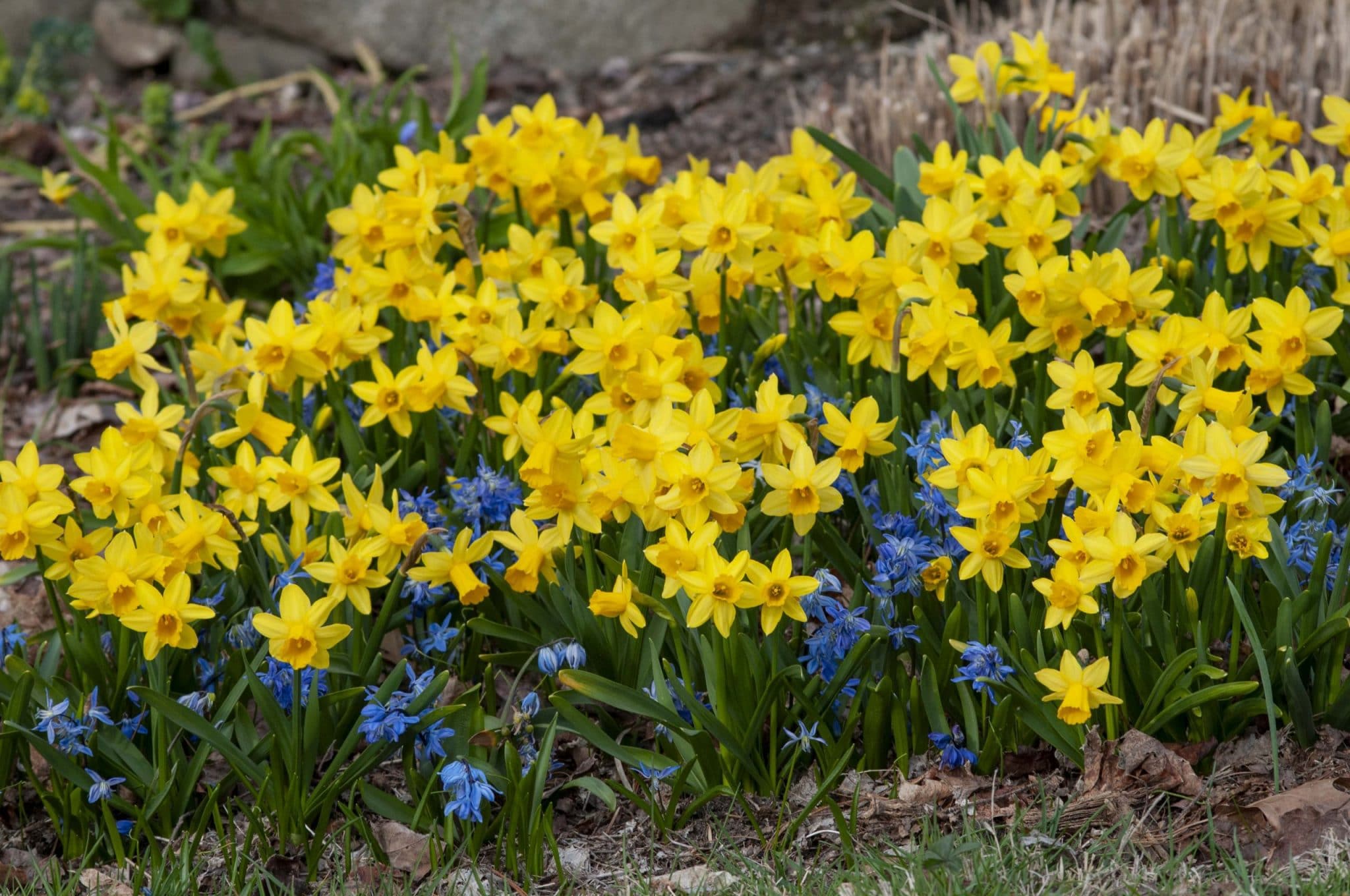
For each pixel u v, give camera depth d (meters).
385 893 2.97
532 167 4.29
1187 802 3.04
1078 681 2.89
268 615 2.91
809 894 2.86
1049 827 3.02
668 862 3.11
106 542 3.11
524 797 3.06
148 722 3.28
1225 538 2.95
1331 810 2.91
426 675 3.15
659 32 8.59
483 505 3.52
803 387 4.00
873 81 7.03
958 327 3.40
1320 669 3.17
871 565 3.49
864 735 3.21
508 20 8.66
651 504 2.96
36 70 8.79
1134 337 3.26
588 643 3.30
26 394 5.47
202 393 3.96
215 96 8.88
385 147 5.96
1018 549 3.20
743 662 3.11
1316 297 4.18
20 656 3.21
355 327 3.69
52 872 3.04
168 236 4.54
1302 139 5.80
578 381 4.16
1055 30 6.42
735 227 3.72
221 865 3.12
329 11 8.80
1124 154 4.09
